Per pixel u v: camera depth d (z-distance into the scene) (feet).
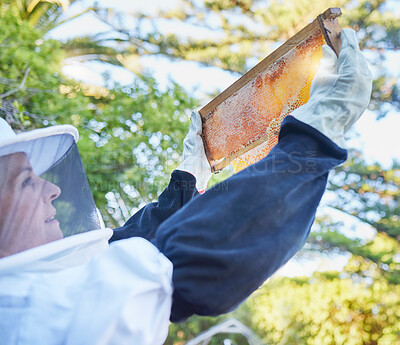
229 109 4.80
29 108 12.25
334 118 3.47
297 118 3.54
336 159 3.43
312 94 3.70
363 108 3.57
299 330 23.49
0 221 3.35
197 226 3.20
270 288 24.07
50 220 3.63
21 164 3.52
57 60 13.64
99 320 2.87
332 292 24.30
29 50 12.50
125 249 3.18
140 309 2.98
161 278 3.05
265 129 4.48
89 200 4.02
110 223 12.87
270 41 21.80
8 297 3.07
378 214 23.71
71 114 12.71
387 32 21.93
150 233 4.44
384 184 23.63
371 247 24.25
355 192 23.99
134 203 12.97
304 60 4.07
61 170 3.88
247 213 3.20
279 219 3.22
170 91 14.74
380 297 24.07
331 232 24.30
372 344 23.90
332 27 3.81
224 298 3.10
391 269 24.16
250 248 3.11
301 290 24.21
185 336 21.02
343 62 3.64
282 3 20.72
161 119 13.97
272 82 4.36
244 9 20.92
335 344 23.63
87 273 3.19
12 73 11.77
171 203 4.58
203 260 3.11
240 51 21.88
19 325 2.98
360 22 21.74
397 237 23.77
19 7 15.39
